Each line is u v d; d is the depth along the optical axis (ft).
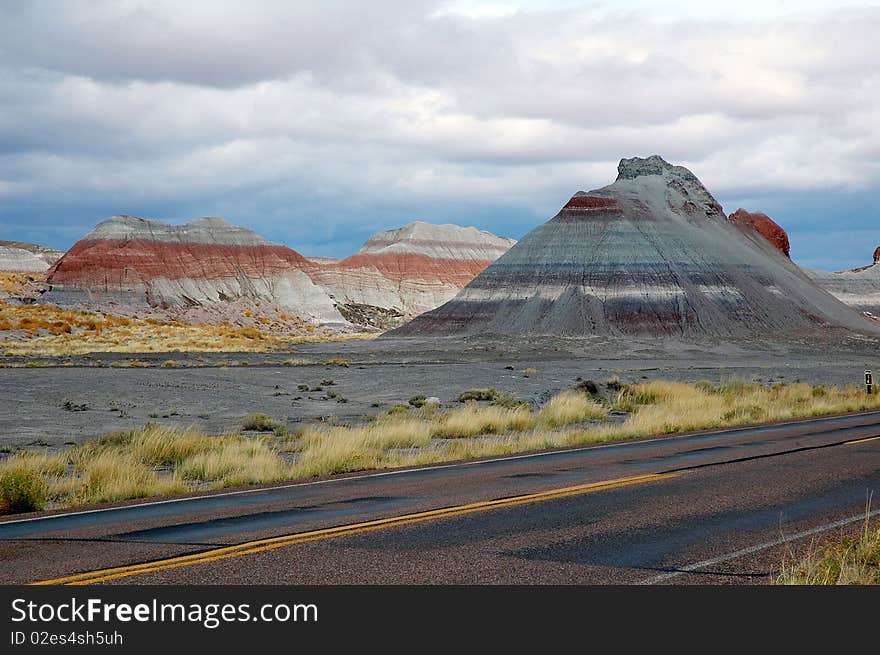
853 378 180.04
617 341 379.76
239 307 535.60
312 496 41.16
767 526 32.86
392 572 26.32
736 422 82.69
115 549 29.58
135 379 135.33
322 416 97.25
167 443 61.67
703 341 389.19
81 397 110.32
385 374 164.25
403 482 45.39
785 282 496.23
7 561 28.14
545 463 52.75
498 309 462.60
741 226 590.55
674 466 50.26
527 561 27.55
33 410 96.84
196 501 40.57
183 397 115.24
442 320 465.06
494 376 160.97
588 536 31.12
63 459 57.06
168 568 26.89
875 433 69.77
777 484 43.19
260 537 31.14
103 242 580.30
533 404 111.04
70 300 459.73
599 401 110.32
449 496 40.06
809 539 30.58
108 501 42.34
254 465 52.16
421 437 68.74
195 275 583.99
